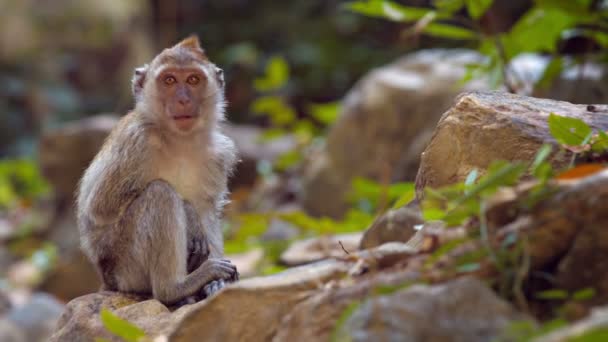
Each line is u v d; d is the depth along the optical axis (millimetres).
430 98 18516
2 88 32375
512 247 5504
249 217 14531
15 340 16125
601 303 5246
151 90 9883
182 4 36594
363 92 19469
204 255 9297
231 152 10461
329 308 5586
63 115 32594
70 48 32688
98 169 9695
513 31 13703
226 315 6016
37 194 27125
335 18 34875
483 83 17703
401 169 18062
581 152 6816
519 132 7289
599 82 15320
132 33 33750
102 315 6434
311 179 19641
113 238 9375
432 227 6840
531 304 5484
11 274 22172
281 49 34750
